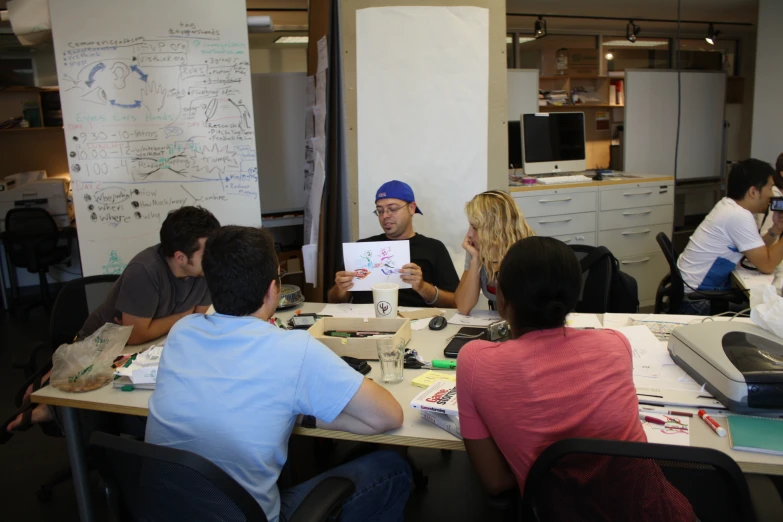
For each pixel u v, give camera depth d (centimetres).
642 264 471
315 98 374
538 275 119
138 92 315
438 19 320
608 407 114
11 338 451
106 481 126
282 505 142
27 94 581
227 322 132
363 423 136
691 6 599
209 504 116
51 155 595
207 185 325
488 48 325
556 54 680
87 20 310
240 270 131
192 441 124
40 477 256
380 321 197
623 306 236
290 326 214
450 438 137
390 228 268
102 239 323
